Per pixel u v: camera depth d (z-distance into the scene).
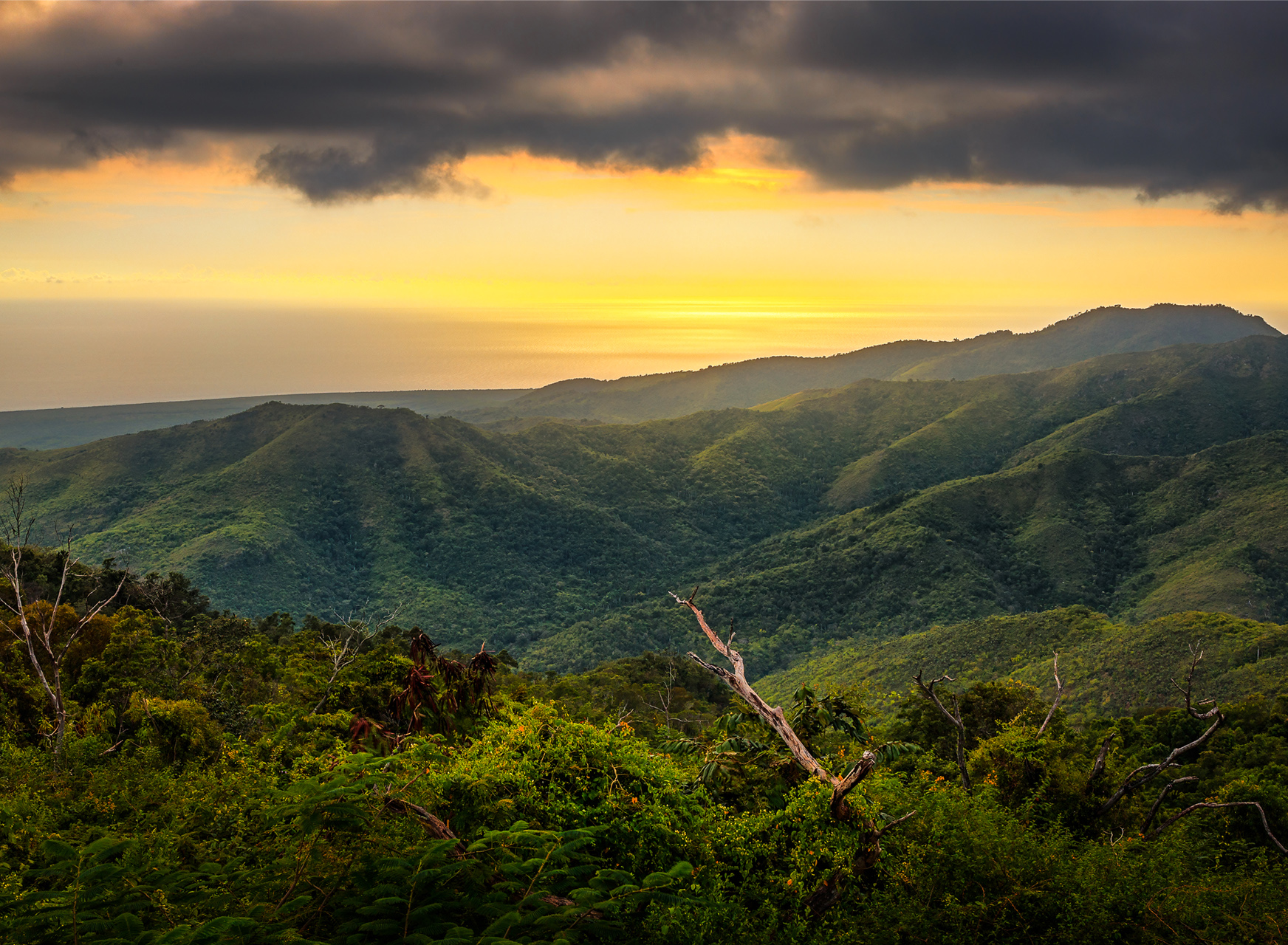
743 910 5.35
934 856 5.91
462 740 9.95
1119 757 9.51
